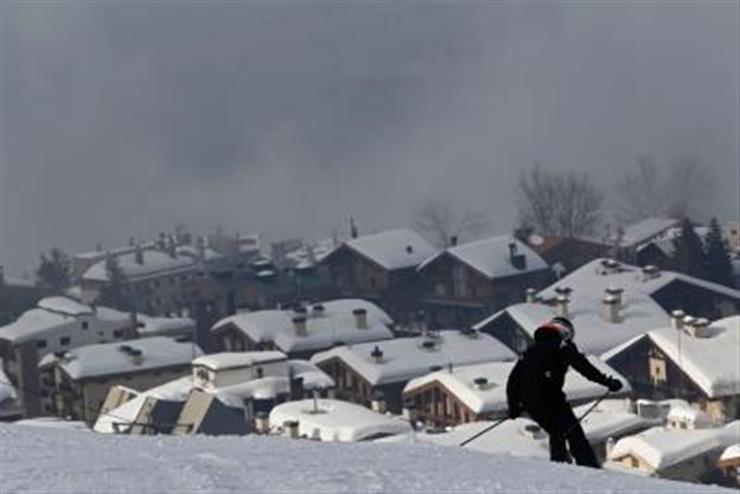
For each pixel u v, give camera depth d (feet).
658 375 444.14
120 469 59.11
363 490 54.70
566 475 62.54
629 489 59.21
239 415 373.61
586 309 566.77
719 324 458.09
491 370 422.00
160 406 350.64
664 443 303.27
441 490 55.36
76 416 531.50
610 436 324.60
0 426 80.43
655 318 553.64
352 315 599.16
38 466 60.49
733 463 295.28
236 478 56.70
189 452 68.44
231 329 605.31
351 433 338.34
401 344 505.25
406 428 345.92
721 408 417.90
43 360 583.17
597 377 77.46
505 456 71.82
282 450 71.46
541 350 77.77
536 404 77.41
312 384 459.32
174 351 547.90
